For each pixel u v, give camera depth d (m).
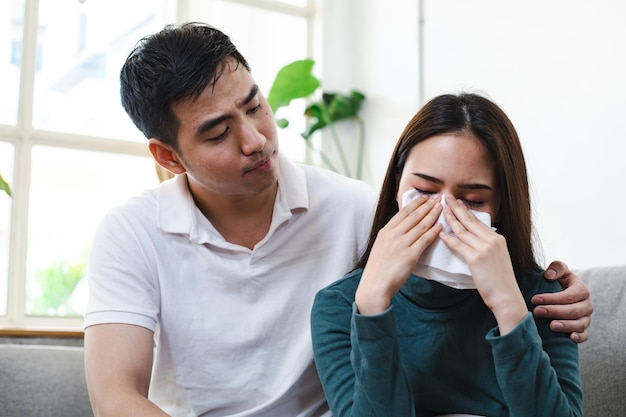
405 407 1.13
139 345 1.37
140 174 3.23
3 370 1.97
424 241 1.15
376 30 3.74
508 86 3.04
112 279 1.41
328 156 3.81
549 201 2.85
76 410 2.00
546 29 2.88
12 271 2.92
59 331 2.62
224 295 1.44
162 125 1.37
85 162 3.12
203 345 1.42
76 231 3.08
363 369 1.13
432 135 1.20
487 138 1.18
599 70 2.67
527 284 1.25
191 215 1.44
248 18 3.71
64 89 3.13
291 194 1.46
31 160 3.00
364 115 3.77
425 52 3.44
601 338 1.69
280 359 1.42
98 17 3.24
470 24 3.21
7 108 3.01
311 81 3.35
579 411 1.14
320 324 1.27
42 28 3.10
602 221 2.64
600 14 2.67
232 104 1.31
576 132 2.75
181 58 1.31
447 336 1.22
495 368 1.13
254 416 1.40
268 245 1.44
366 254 1.36
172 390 1.46
